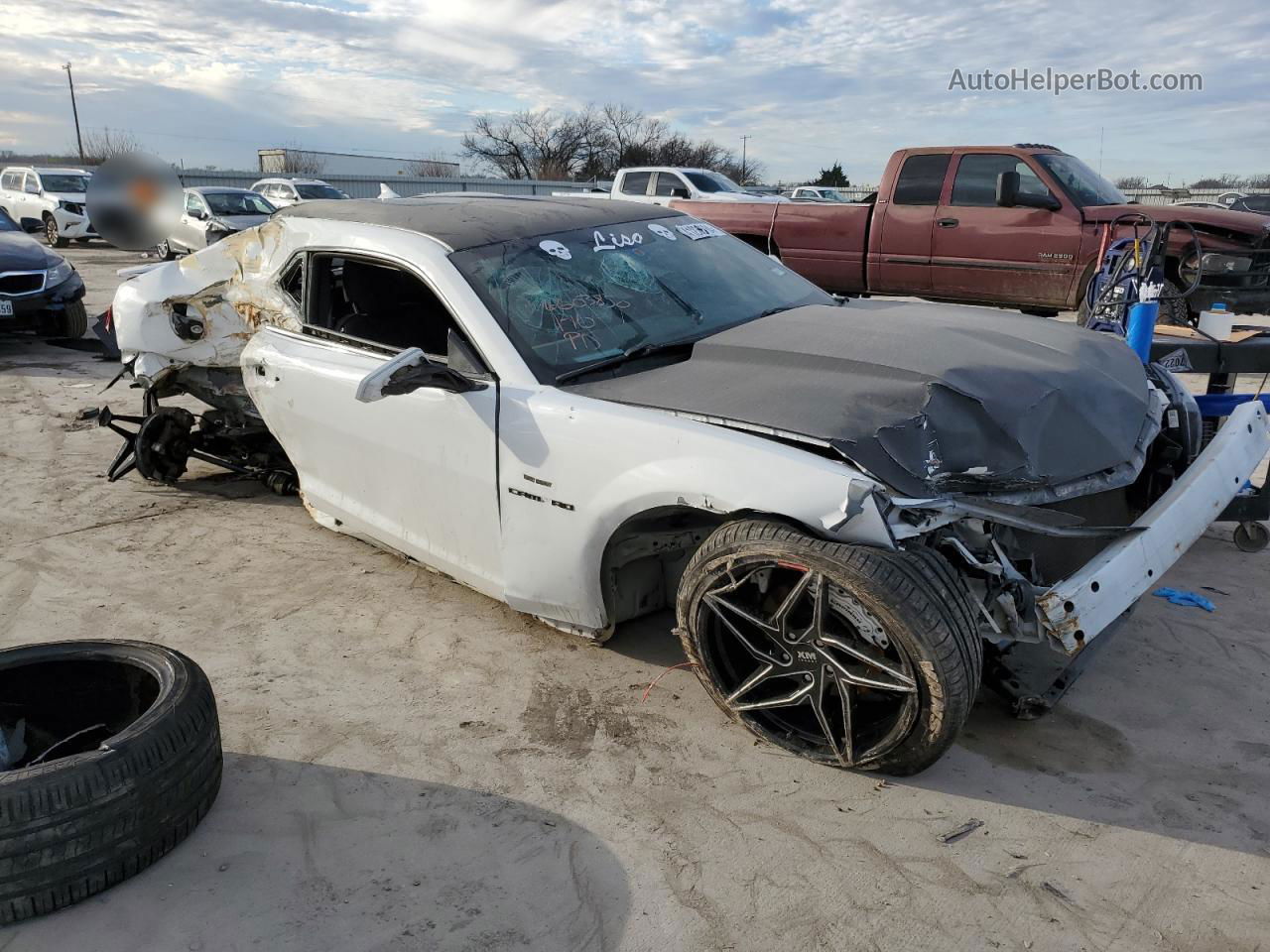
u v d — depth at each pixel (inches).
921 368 114.8
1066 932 89.3
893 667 101.3
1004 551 113.0
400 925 91.9
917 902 93.4
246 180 1507.1
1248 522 172.4
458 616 155.3
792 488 101.3
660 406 116.6
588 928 91.3
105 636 149.9
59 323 389.4
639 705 128.6
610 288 143.1
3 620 155.0
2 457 243.8
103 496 216.1
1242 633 144.2
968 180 402.3
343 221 160.4
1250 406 143.9
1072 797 108.3
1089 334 146.3
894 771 109.2
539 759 117.7
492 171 2304.4
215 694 133.0
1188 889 94.3
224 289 185.5
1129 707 125.7
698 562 111.7
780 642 109.0
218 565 177.0
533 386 127.0
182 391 215.6
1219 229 342.6
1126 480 119.7
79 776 91.8
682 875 97.8
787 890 95.4
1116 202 391.9
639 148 2292.1
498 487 130.6
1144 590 107.9
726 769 114.8
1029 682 130.4
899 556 99.0
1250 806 106.0
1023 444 110.7
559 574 128.0
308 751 120.1
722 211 471.8
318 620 154.7
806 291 164.9
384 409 145.2
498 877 98.2
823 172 2118.6
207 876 98.7
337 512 169.8
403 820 107.0
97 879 94.4
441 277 137.0
